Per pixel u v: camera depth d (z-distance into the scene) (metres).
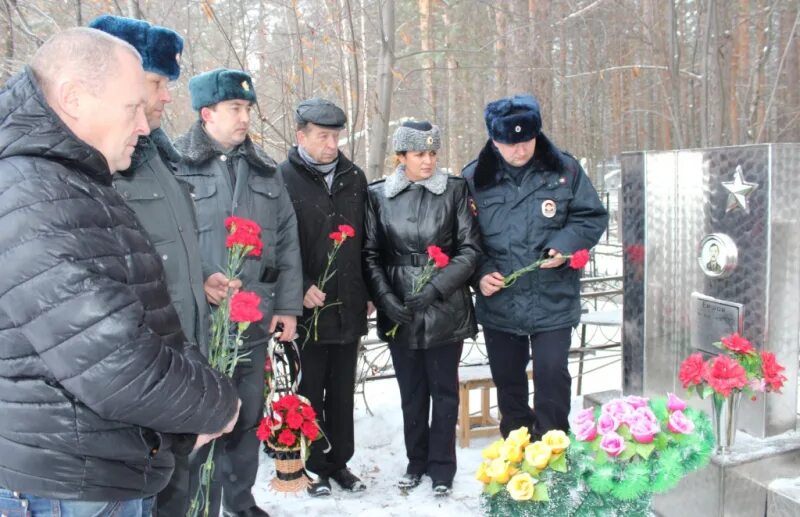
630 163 3.25
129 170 2.12
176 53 2.24
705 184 2.88
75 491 1.34
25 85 1.36
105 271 1.32
